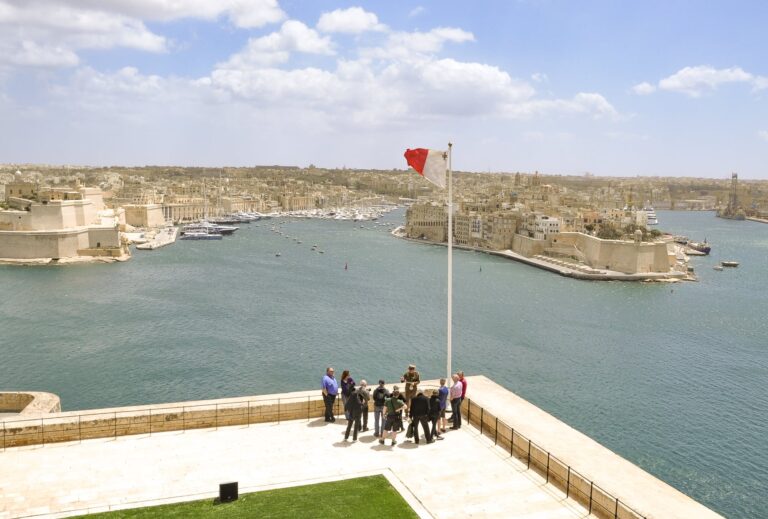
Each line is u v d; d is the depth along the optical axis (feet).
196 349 332.19
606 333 393.09
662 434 233.76
